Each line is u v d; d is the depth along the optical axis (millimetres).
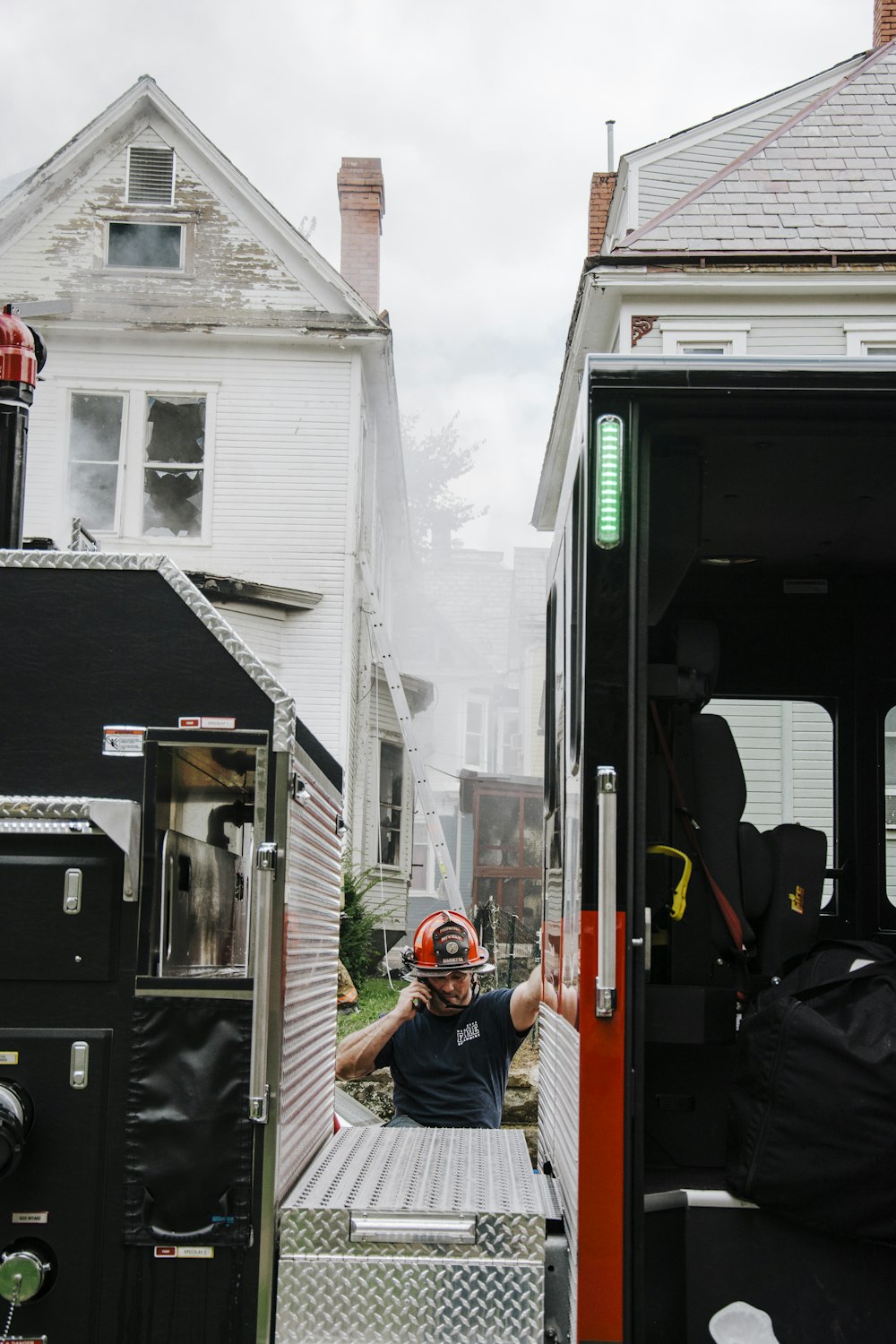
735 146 15602
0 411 3068
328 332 14984
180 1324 2320
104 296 15266
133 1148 2342
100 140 15438
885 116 14172
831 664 3967
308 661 14734
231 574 14867
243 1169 2350
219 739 2451
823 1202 2469
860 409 2566
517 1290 2395
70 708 2471
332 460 15070
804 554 3809
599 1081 2371
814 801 3910
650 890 3188
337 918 3301
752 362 2541
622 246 13047
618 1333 2301
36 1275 2270
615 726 2471
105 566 2514
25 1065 2355
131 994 2381
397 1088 3955
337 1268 2391
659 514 3105
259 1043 2342
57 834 2402
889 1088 2436
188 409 15258
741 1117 2580
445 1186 2627
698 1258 2533
